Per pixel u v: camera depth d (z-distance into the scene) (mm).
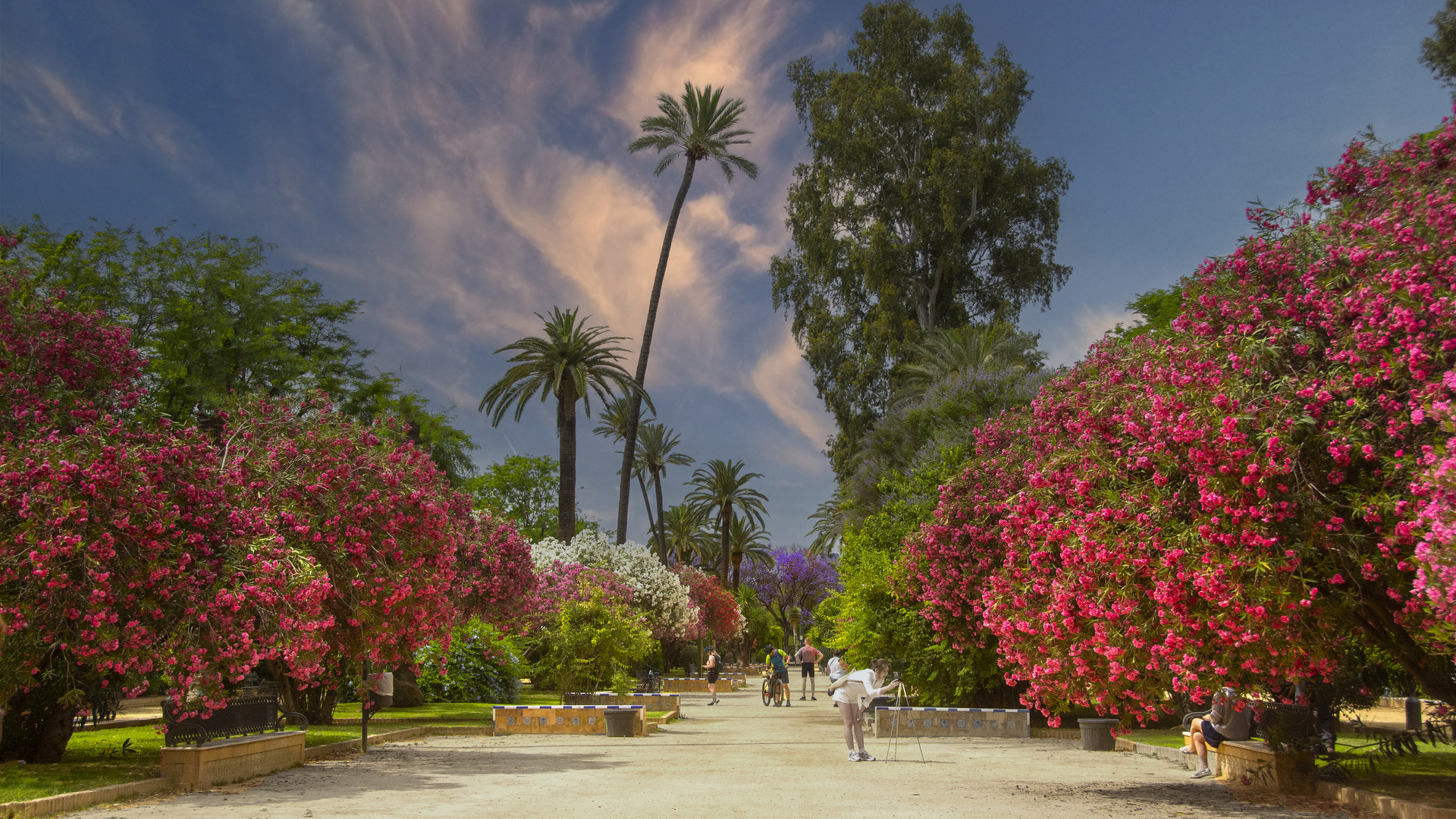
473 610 20656
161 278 29875
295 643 10438
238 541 10664
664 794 9641
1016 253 48156
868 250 46000
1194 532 8398
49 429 10734
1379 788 8820
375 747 15195
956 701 20031
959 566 17984
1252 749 10234
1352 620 8625
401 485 13328
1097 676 9789
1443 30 20250
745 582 83250
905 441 36281
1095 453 9867
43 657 9555
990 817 7953
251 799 9188
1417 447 7496
